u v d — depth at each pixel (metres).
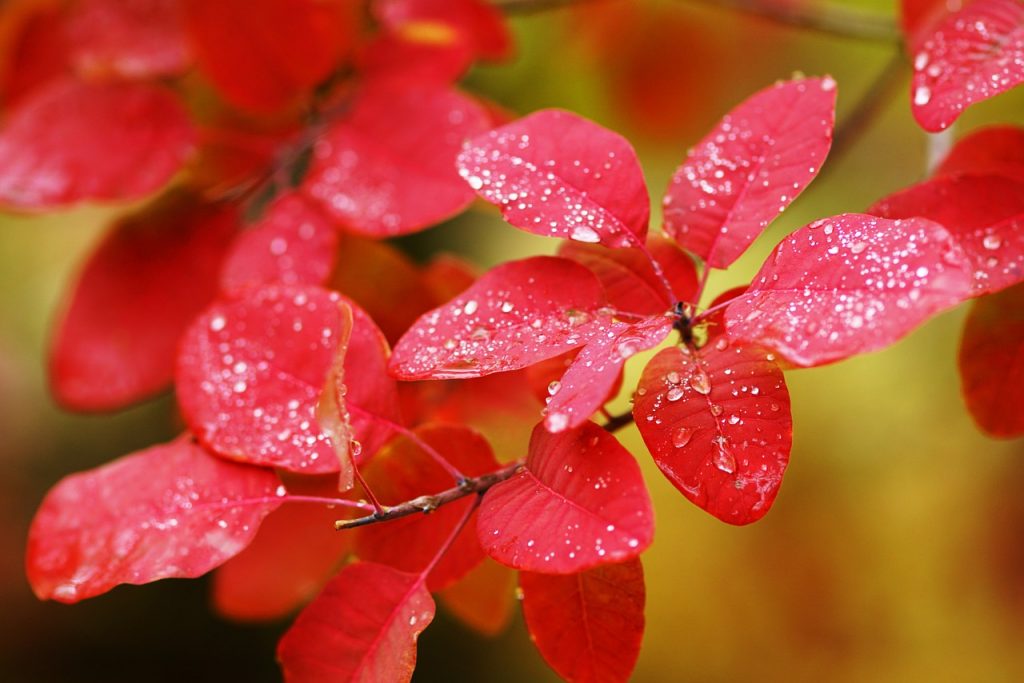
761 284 0.57
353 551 0.62
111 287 0.72
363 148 0.69
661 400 0.58
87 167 0.71
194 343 0.63
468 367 0.59
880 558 1.52
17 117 0.71
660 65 1.10
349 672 0.60
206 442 0.62
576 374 0.57
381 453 0.62
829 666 1.63
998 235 0.60
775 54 1.14
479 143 0.61
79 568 0.61
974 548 1.45
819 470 1.48
